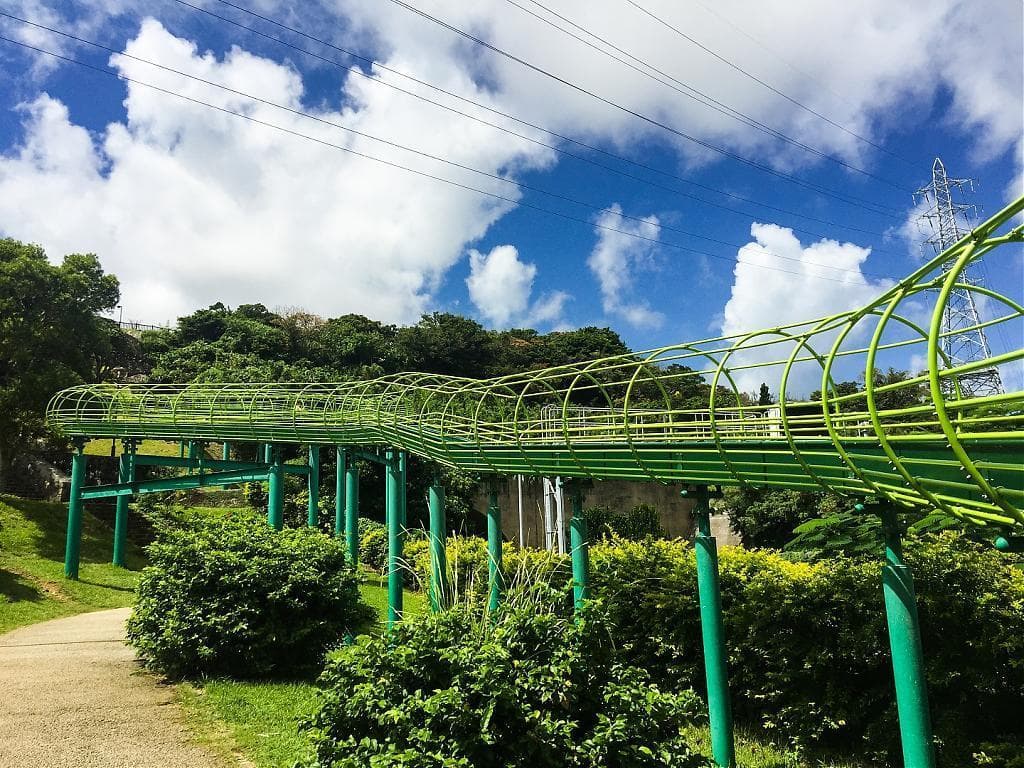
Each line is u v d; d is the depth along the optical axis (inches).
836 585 286.0
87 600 719.7
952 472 171.9
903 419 340.2
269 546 434.6
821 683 284.7
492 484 415.5
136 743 286.4
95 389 866.8
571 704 179.2
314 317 2055.9
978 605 249.9
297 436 710.5
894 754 260.7
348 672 195.0
